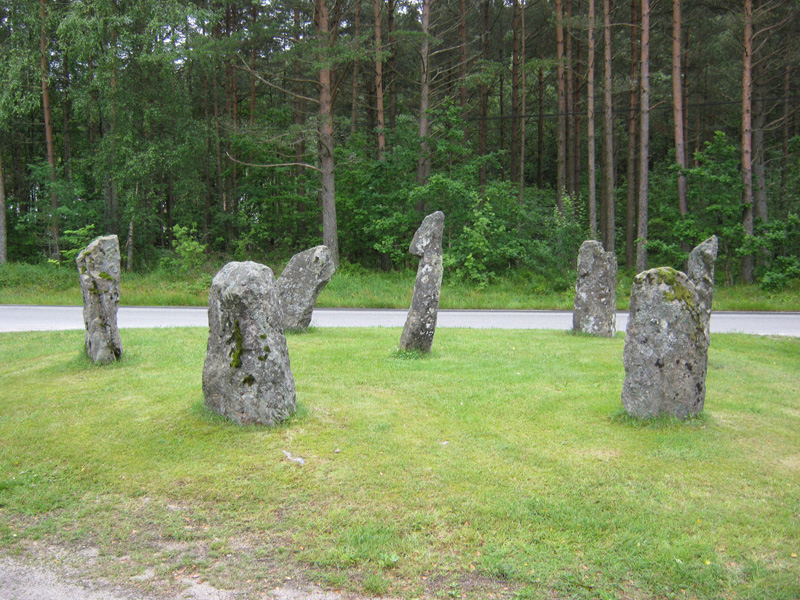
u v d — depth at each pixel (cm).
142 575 417
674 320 671
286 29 2778
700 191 2472
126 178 2567
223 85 3509
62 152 3569
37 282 2294
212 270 2534
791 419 711
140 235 3000
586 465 572
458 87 3055
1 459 589
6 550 448
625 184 3809
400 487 529
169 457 585
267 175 3048
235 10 3133
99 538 462
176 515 490
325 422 673
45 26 2573
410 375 888
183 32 2553
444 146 2614
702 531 460
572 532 459
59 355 1023
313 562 428
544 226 2820
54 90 3128
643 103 2480
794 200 2975
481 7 3575
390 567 421
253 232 2980
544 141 4241
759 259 2652
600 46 3312
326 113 2516
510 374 905
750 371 973
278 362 657
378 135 2917
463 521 476
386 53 2441
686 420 677
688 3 2923
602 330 1305
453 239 2578
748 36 2400
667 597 390
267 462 572
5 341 1179
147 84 2680
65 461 585
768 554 432
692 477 548
